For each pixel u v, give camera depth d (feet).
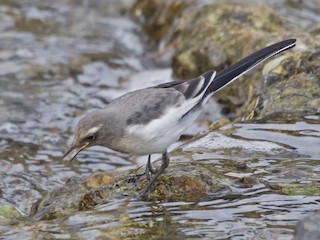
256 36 52.65
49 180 44.37
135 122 32.99
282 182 34.24
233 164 36.45
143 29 66.69
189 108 33.86
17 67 59.98
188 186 34.04
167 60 61.26
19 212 35.32
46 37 65.46
